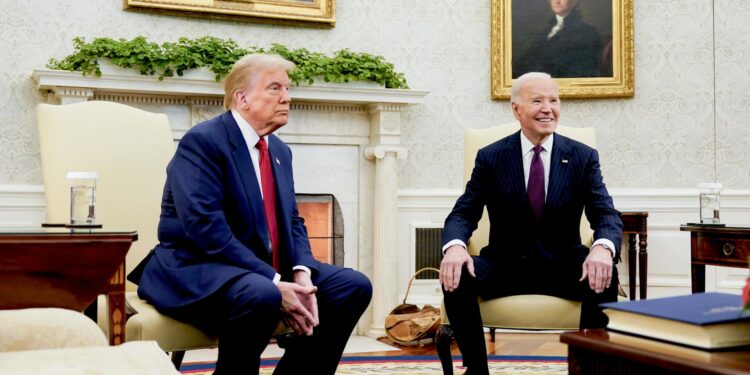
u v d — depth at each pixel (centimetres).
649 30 472
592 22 471
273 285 202
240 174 222
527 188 260
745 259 252
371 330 441
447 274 241
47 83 382
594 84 470
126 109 264
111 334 196
